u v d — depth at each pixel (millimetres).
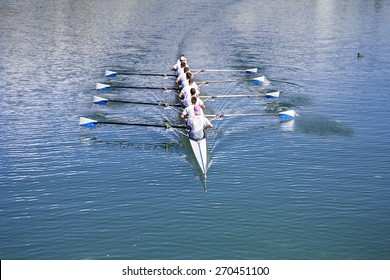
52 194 44844
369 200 43312
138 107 70250
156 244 37219
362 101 72000
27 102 72125
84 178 47969
